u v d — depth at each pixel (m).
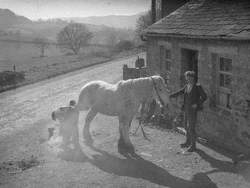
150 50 15.64
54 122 14.91
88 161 9.79
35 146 11.43
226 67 11.16
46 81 30.09
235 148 10.05
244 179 8.20
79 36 87.12
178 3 16.94
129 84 10.18
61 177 8.76
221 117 10.63
